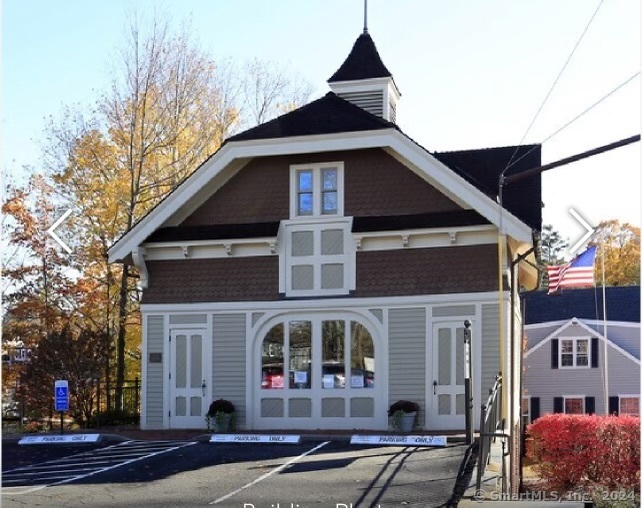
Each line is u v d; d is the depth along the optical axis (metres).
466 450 15.82
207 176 21.36
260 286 21.53
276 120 21.72
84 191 31.80
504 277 19.98
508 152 23.55
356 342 20.86
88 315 31.92
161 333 22.00
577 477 18.05
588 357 43.69
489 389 19.73
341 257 21.14
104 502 12.66
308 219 21.44
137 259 21.77
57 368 24.27
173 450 17.66
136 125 31.95
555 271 23.16
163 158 33.22
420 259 20.62
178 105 33.28
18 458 17.50
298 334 21.27
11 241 31.48
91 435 19.83
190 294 21.92
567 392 43.78
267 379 21.27
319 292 21.16
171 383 21.80
